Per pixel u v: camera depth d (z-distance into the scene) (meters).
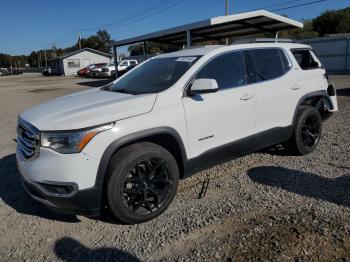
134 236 3.25
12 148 6.54
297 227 3.21
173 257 2.90
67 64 55.66
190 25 13.77
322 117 5.71
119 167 3.20
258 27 14.95
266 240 3.04
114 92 4.13
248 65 4.41
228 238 3.11
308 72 5.20
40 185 3.21
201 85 3.56
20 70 83.44
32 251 3.10
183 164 3.72
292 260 2.76
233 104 4.08
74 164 3.04
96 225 3.49
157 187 3.58
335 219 3.32
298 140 5.04
